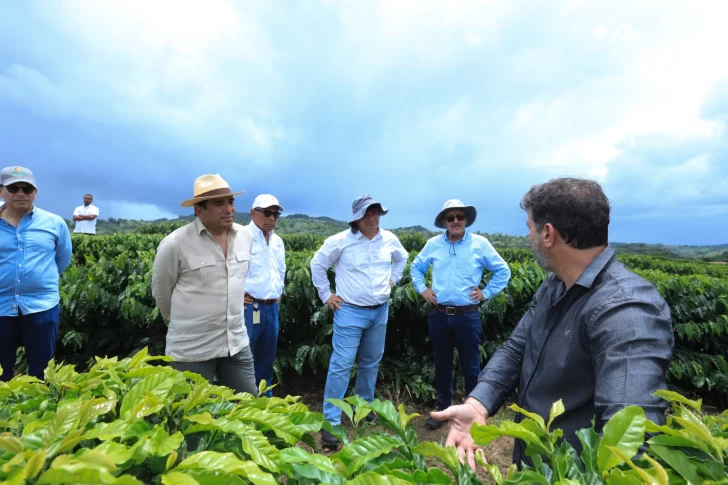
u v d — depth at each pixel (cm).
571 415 157
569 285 167
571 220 156
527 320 204
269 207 399
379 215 391
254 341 404
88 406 101
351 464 104
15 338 358
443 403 443
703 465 91
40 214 372
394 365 527
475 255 416
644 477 77
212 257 302
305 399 494
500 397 187
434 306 435
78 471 72
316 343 504
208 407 134
